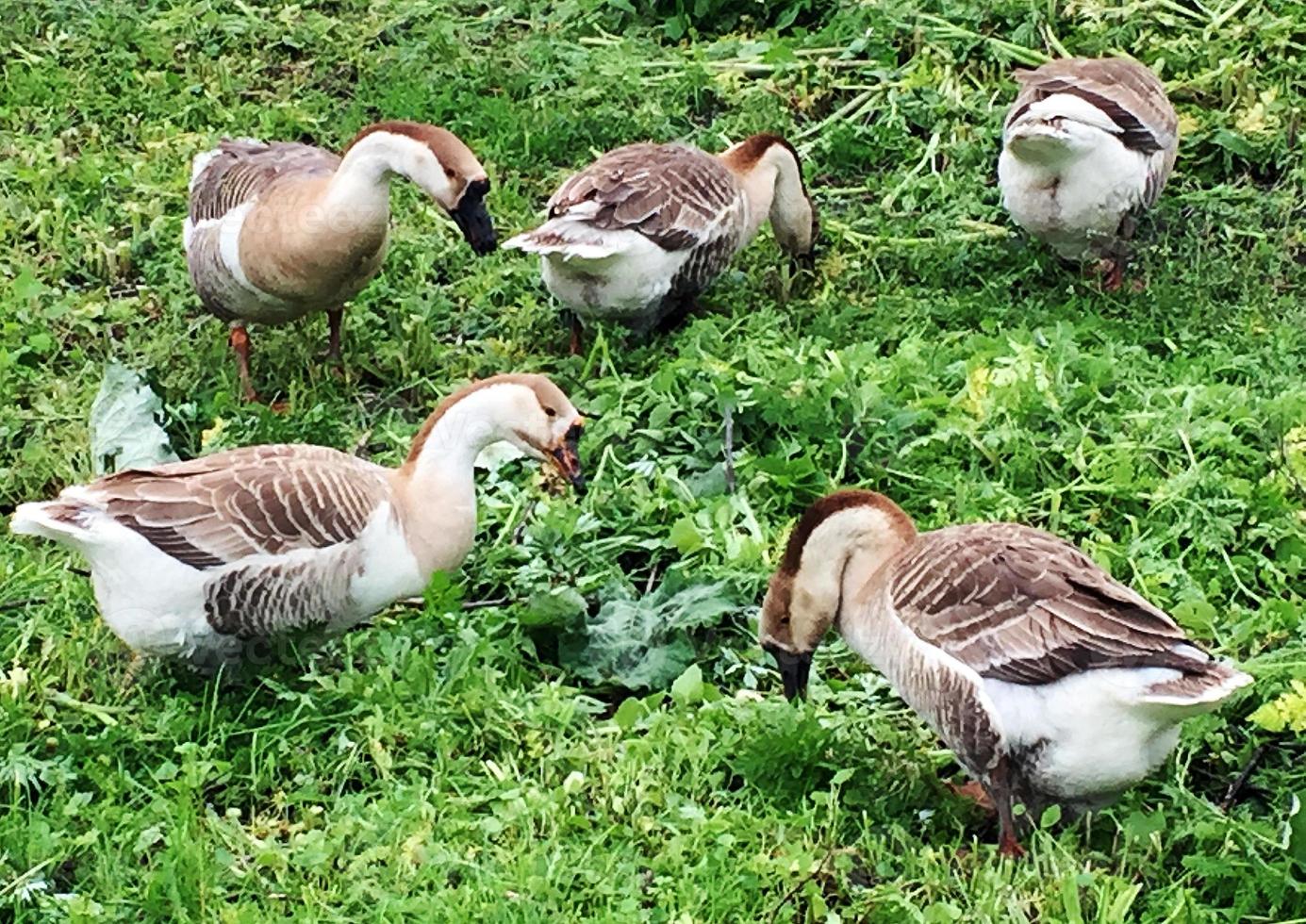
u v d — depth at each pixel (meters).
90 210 6.07
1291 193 6.11
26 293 5.69
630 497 5.09
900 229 6.04
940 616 4.29
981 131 6.35
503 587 4.90
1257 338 5.59
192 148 6.30
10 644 4.68
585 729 4.55
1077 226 5.73
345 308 5.68
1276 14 6.69
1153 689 4.15
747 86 6.61
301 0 7.04
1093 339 5.60
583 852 4.30
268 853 4.28
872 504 4.44
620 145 6.32
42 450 5.18
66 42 6.72
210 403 5.39
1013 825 4.30
